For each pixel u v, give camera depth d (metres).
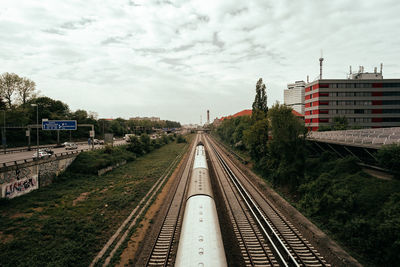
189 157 54.88
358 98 58.41
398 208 14.10
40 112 70.69
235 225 17.58
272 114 30.30
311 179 24.25
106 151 44.25
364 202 16.73
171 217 18.84
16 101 63.94
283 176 27.39
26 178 24.95
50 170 29.48
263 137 37.34
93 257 13.71
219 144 86.62
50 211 20.50
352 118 58.44
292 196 24.81
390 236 12.75
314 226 17.61
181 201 22.84
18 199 22.92
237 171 37.28
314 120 60.88
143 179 32.84
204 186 18.33
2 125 54.44
